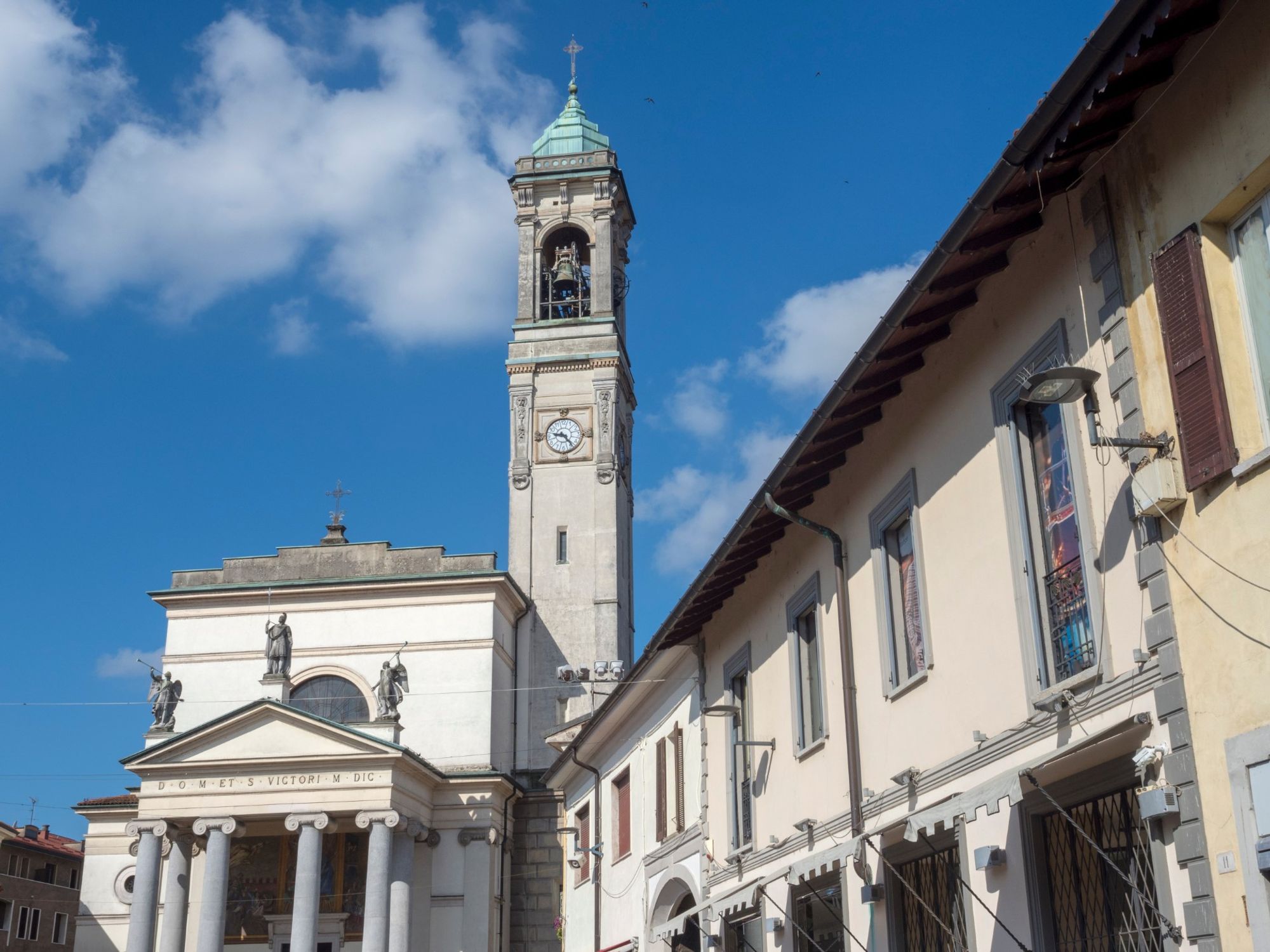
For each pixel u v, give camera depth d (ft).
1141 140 31.50
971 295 40.57
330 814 130.62
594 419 170.91
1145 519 31.01
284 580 161.79
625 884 92.32
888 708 47.11
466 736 150.71
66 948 207.92
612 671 144.56
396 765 131.64
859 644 50.16
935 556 43.37
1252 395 28.32
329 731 132.05
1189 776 28.84
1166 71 30.09
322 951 141.38
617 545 166.50
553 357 172.76
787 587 59.47
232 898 143.54
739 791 67.36
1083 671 34.45
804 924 57.31
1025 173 32.55
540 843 150.71
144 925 126.31
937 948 43.27
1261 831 26.61
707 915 69.97
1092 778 33.32
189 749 132.05
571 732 141.18
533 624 162.50
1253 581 27.40
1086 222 33.86
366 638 155.94
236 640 157.28
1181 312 29.58
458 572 155.33
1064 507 36.14
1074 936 34.71
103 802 150.82
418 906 139.33
